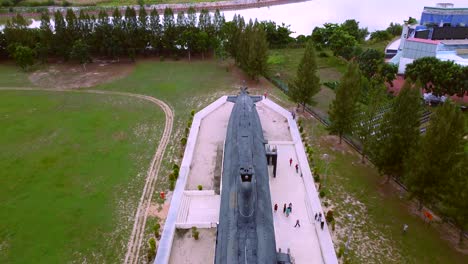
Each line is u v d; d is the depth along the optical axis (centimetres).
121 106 7812
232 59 10875
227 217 4028
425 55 8781
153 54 11238
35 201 4981
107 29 10300
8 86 8900
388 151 4834
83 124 7031
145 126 6956
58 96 8331
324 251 4172
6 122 7094
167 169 5662
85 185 5300
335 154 6084
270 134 6712
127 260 4103
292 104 7944
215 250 4025
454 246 4269
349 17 19162
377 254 4172
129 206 4903
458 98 7856
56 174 5541
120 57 10988
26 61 9669
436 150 4075
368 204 4944
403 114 4569
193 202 5000
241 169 3769
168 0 19262
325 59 11138
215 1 19825
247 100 6412
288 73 9912
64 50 10281
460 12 9594
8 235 4428
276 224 4612
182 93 8462
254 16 18212
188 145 6259
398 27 13850
